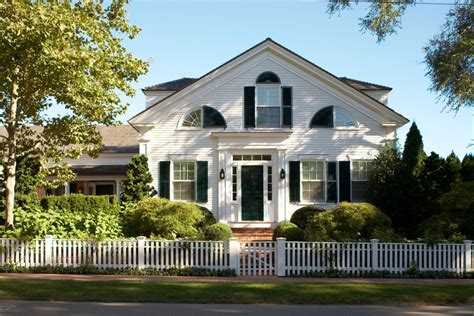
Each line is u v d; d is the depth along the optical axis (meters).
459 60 20.20
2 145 16.69
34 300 10.41
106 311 9.45
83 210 22.02
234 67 22.17
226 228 17.06
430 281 13.37
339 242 14.34
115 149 27.61
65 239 14.66
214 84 22.23
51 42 13.57
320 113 22.09
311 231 16.25
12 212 16.34
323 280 13.38
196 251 14.41
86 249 14.56
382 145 22.02
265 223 21.59
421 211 19.22
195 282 12.45
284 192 21.77
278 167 21.84
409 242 14.52
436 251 14.21
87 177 26.05
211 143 22.14
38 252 14.59
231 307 9.94
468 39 19.59
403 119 21.78
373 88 23.81
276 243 14.27
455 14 20.91
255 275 14.27
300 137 22.03
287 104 22.08
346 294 10.97
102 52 15.45
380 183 20.48
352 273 14.16
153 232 16.58
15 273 14.19
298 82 22.19
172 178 22.16
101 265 14.50
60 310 9.50
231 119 22.12
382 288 11.65
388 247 14.31
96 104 15.52
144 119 22.31
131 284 11.87
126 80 16.81
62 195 24.27
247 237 20.72
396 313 9.52
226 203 21.77
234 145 21.86
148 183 21.69
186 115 22.33
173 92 24.02
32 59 13.97
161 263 14.43
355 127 22.08
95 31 15.23
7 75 14.38
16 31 13.12
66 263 14.57
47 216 15.80
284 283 12.37
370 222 16.27
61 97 15.29
